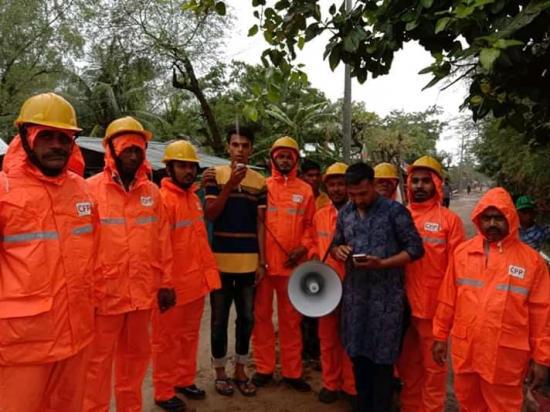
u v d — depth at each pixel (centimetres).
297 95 1605
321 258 414
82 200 262
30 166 241
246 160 409
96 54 1962
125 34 1773
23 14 1770
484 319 274
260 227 424
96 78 2073
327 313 354
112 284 312
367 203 338
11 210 232
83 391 272
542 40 239
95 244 279
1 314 231
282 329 432
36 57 1872
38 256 236
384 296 333
